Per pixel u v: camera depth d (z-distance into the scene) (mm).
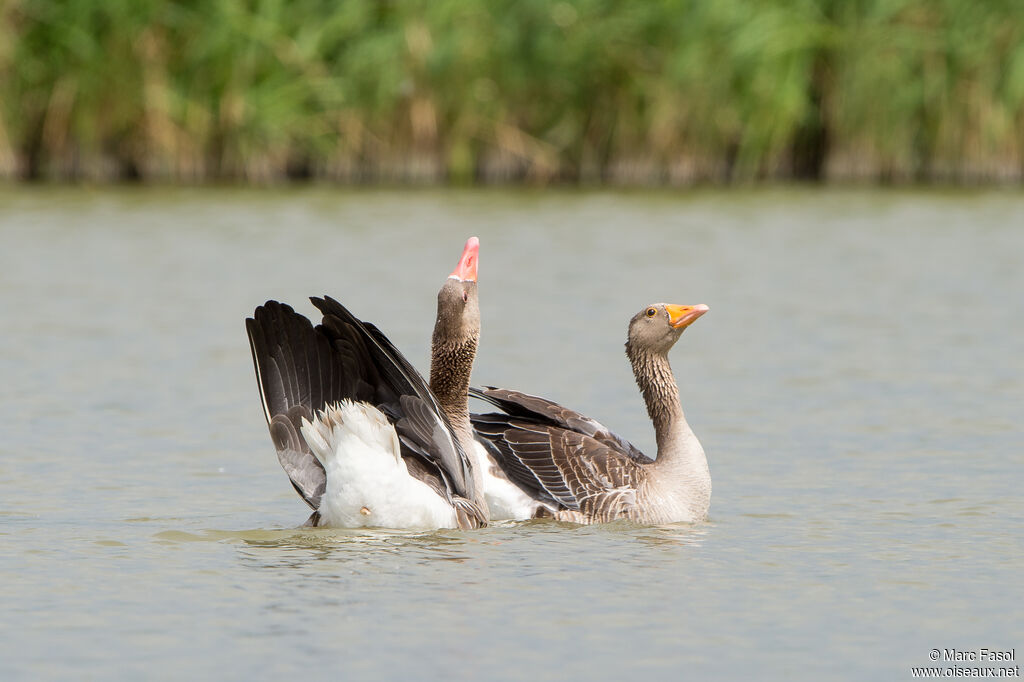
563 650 7383
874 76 34031
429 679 6941
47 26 31188
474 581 8617
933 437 13078
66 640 7453
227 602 8086
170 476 11492
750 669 7176
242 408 14008
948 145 35125
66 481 11242
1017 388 15117
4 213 27656
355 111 33031
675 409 11195
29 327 17734
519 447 11469
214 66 31969
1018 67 33469
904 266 23438
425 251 24219
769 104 33594
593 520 10844
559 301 20078
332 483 9539
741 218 28953
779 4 33031
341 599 8180
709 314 19453
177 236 25375
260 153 32969
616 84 34094
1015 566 9078
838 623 7906
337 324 9648
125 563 8914
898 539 9820
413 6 32281
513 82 33188
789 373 15867
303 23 32094
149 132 32250
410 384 9688
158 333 17562
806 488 11422
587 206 30344
